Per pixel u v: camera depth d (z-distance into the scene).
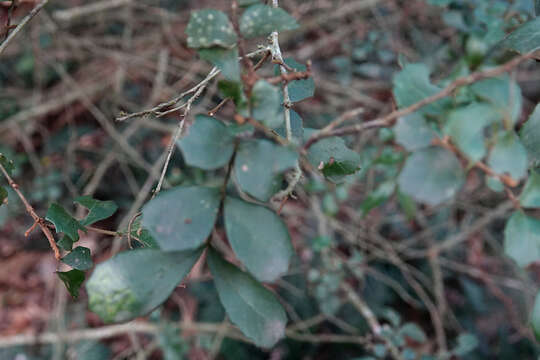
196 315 1.48
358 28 1.44
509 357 1.42
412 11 1.45
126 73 1.69
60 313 1.35
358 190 1.43
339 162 0.46
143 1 1.77
